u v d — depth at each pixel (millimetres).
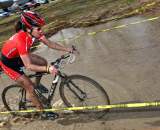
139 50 8391
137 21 10992
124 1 15023
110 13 13242
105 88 6797
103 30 11234
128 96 6219
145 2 12852
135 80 6824
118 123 5438
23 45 5293
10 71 5648
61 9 21078
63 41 11305
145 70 7168
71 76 5570
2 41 15109
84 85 5551
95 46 9773
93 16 13586
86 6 18438
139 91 6312
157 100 5832
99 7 16156
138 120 5367
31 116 6406
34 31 5328
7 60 5578
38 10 24812
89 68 8234
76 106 5699
